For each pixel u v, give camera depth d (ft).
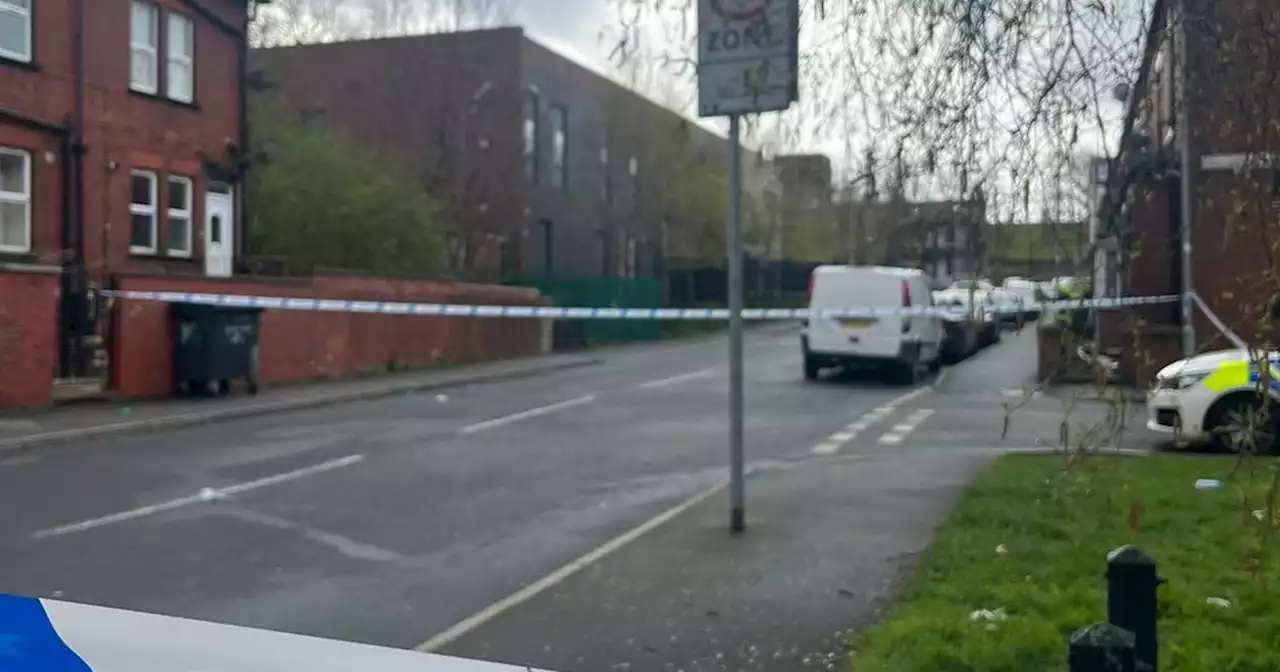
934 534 27.58
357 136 123.03
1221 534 25.90
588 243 149.69
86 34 68.49
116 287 63.00
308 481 37.45
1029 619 19.81
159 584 24.31
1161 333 57.06
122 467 40.63
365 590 23.81
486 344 102.27
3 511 32.30
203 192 78.38
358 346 83.25
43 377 56.54
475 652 19.38
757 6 23.56
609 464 40.93
